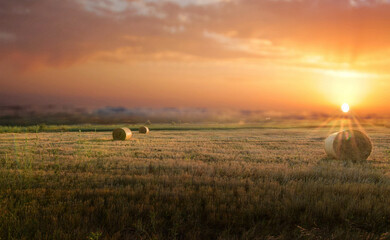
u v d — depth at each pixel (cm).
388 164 1313
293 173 977
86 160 1257
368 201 649
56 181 850
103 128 4722
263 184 807
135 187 760
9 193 711
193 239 483
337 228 529
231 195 703
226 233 512
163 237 490
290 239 492
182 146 2025
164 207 611
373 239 492
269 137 3091
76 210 586
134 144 2152
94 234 450
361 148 1518
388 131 4281
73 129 4012
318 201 641
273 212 598
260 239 485
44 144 2059
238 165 1148
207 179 860
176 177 887
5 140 2383
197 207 614
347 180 922
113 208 602
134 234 502
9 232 481
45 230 500
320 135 3484
